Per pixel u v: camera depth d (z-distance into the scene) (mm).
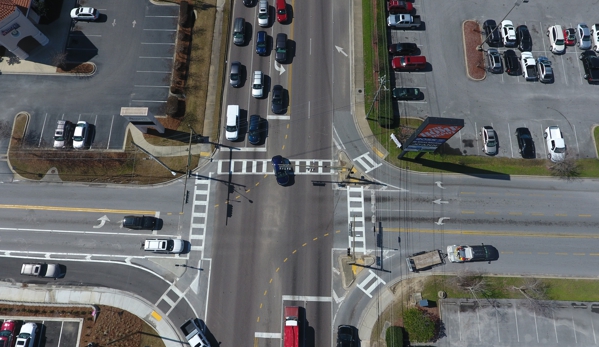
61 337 55188
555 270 59062
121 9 71188
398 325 56031
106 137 64125
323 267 58656
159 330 55812
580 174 63406
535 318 56906
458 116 66562
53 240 59406
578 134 65812
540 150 64812
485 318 56812
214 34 69812
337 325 56219
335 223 60656
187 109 65688
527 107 67125
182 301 57125
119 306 56750
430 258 58438
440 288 57906
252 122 64375
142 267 58531
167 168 62625
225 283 57906
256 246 59500
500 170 63562
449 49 70312
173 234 59906
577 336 56281
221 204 61344
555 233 60625
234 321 56250
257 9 71688
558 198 62219
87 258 58781
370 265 58812
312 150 64250
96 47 68938
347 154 64125
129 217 59219
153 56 68688
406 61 67188
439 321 56594
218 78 67438
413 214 61312
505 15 72438
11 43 64438
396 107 66812
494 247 59875
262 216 60875
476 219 61219
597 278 58781
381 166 63562
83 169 62562
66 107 65688
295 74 68125
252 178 62688
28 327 54438
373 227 60531
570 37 69625
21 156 62844
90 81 67125
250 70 68312
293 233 60125
